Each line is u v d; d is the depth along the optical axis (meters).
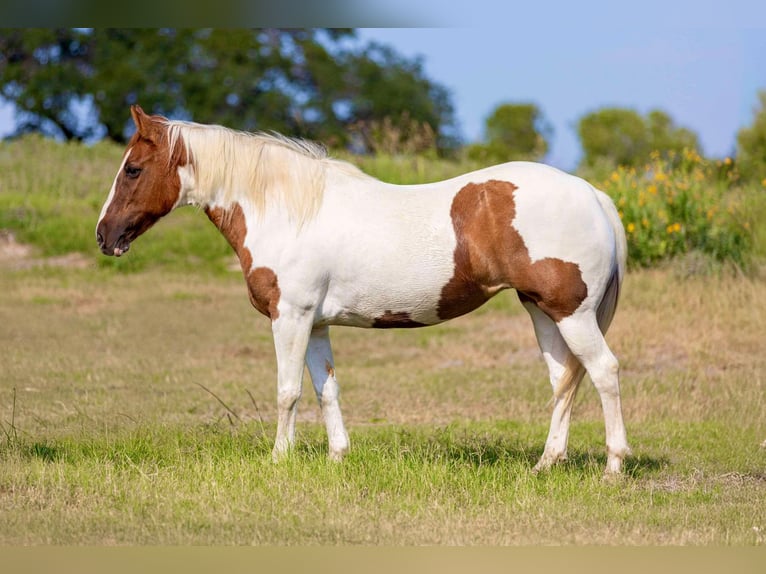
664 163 21.92
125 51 51.44
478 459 9.05
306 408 12.73
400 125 50.66
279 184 8.37
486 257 7.95
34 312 19.39
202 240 24.80
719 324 15.99
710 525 7.24
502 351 16.34
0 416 11.51
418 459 8.65
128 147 8.69
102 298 20.75
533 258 7.82
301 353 8.39
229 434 9.98
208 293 21.41
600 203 8.12
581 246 7.80
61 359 15.57
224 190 8.51
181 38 51.53
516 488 7.86
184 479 8.20
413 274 8.08
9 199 27.12
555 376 8.52
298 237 8.25
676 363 14.48
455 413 12.27
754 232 19.67
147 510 7.42
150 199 8.64
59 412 11.81
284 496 7.70
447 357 16.17
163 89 49.69
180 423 11.07
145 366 15.24
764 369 13.81
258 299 8.48
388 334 17.97
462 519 7.28
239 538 6.87
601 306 8.21
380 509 7.49
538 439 10.42
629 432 10.85
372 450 8.91
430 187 8.27
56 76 50.06
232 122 48.81
